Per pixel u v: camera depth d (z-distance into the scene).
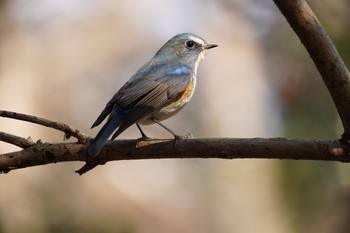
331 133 11.29
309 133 11.40
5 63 15.47
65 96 17.70
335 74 5.51
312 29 5.38
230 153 5.97
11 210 12.99
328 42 5.46
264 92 15.22
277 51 12.98
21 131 14.61
